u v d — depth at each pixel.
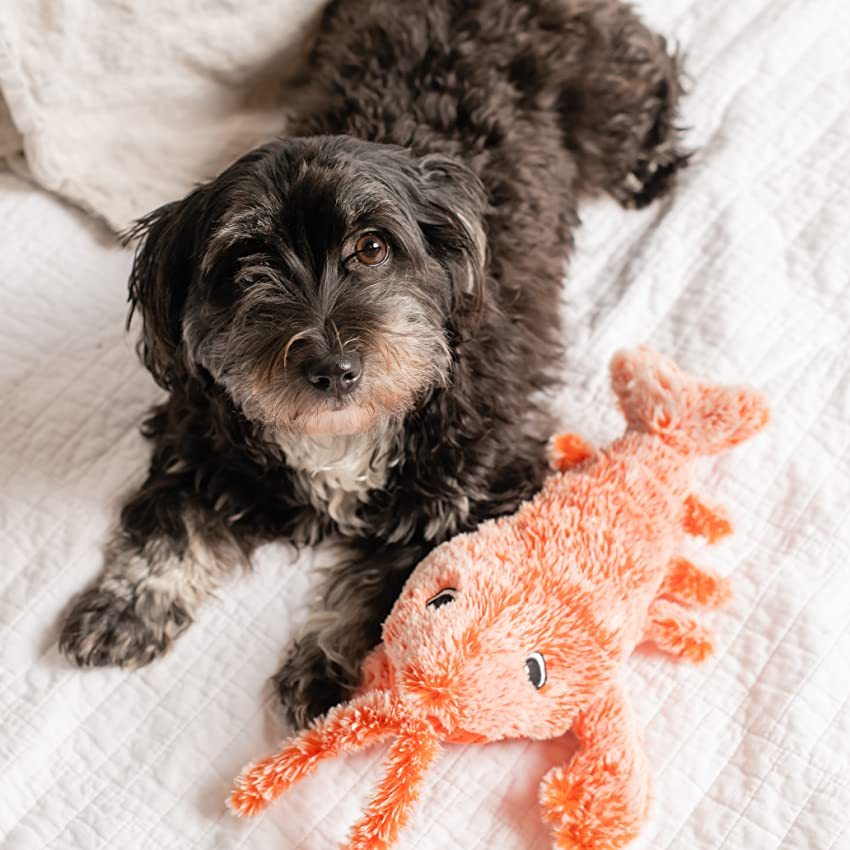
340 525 0.88
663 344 0.94
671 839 0.76
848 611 0.82
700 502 0.83
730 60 1.06
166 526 0.86
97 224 1.00
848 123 1.03
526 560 0.78
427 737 0.74
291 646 0.84
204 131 1.05
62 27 0.97
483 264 0.83
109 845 0.77
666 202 1.02
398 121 0.93
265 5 1.02
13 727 0.80
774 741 0.78
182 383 0.85
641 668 0.81
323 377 0.77
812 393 0.91
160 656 0.83
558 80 0.99
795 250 0.97
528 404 0.89
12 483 0.88
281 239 0.78
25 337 0.94
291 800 0.77
